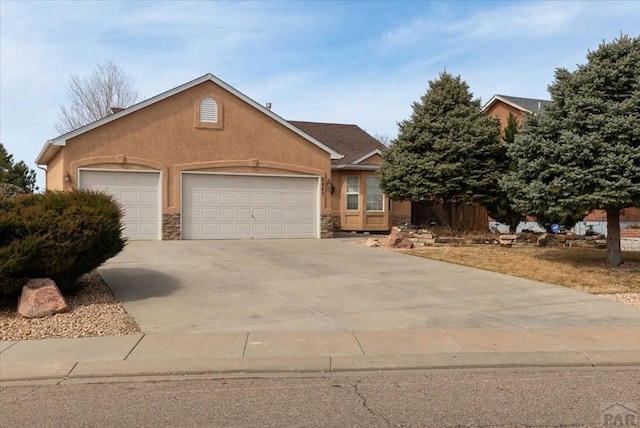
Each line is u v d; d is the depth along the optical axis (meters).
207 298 9.75
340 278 11.77
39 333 7.46
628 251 17.14
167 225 18.66
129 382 5.76
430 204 26.09
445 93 18.70
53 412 4.88
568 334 7.56
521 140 13.10
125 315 8.45
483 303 9.53
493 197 18.41
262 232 20.05
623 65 12.26
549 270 12.91
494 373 6.11
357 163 23.92
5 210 9.11
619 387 5.59
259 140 19.97
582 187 12.09
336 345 6.94
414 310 8.98
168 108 18.73
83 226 9.16
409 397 5.25
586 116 12.37
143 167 18.39
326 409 4.93
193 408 4.96
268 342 7.05
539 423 4.59
